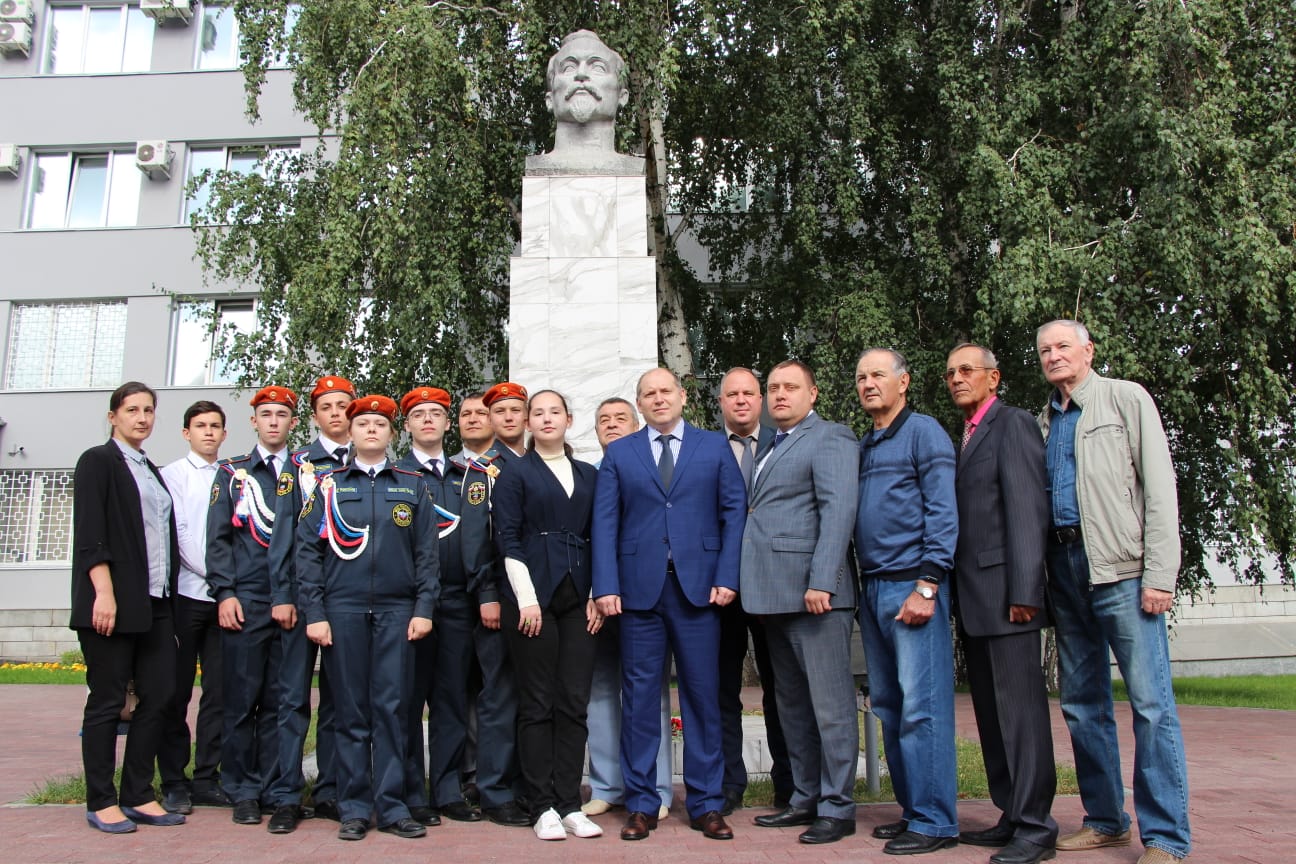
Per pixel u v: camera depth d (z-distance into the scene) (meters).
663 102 10.97
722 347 13.39
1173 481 3.77
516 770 4.59
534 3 11.01
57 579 16.38
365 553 4.35
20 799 5.14
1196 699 11.46
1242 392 9.77
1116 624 3.81
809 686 4.20
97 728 4.35
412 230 10.33
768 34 11.69
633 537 4.36
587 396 6.88
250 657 4.76
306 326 10.51
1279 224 9.39
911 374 11.12
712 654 4.27
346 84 11.30
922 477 4.16
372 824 4.34
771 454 4.41
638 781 4.21
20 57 17.92
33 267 17.25
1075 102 11.22
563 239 7.11
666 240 12.20
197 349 16.97
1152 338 9.73
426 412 4.93
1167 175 9.53
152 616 4.55
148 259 17.16
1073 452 4.00
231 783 4.71
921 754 3.97
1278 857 3.82
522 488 4.45
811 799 4.29
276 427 5.12
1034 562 3.89
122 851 3.87
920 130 12.28
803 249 11.90
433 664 4.68
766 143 12.00
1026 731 3.86
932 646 4.05
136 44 18.06
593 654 4.38
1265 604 15.88
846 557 4.26
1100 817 4.02
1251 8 10.23
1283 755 7.08
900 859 3.74
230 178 12.41
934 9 11.95
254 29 11.16
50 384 17.14
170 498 4.82
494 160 11.59
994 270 9.77
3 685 12.98
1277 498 10.05
